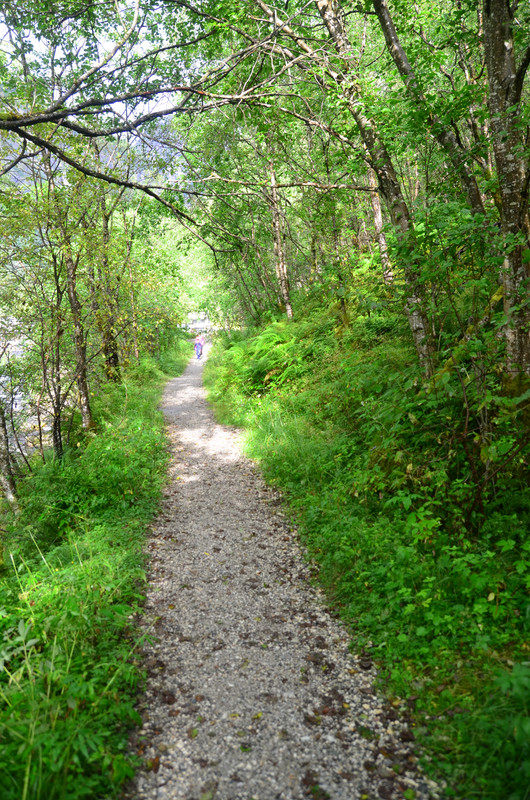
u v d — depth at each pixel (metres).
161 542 5.45
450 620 3.34
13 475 8.20
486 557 3.70
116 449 7.71
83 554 4.82
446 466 4.76
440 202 6.12
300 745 2.67
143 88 5.35
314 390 9.49
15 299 8.45
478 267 4.98
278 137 8.66
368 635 3.58
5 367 9.07
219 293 25.97
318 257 13.91
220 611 4.06
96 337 11.30
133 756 2.59
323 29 8.52
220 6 6.38
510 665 2.93
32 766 2.27
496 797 2.22
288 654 3.48
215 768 2.54
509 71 4.62
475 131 6.89
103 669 3.10
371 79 6.15
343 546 4.59
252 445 8.79
